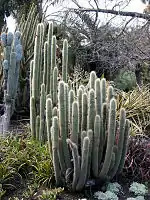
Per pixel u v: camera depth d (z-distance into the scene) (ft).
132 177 12.32
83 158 10.22
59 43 25.16
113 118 10.21
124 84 25.53
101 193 10.84
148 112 16.90
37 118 13.61
